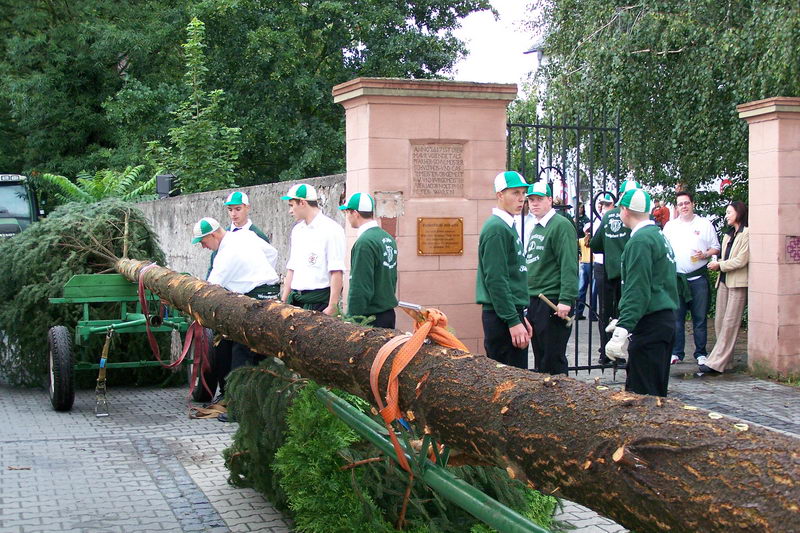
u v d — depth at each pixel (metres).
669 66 12.53
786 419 7.09
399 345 3.29
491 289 6.03
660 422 2.20
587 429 2.34
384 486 4.05
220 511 4.88
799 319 8.88
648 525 2.13
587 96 12.92
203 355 7.08
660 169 13.23
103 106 23.28
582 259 13.46
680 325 9.70
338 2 21.16
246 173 22.58
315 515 4.11
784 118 8.77
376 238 6.26
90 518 4.75
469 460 3.18
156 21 24.56
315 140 21.61
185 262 12.87
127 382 9.12
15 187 21.69
